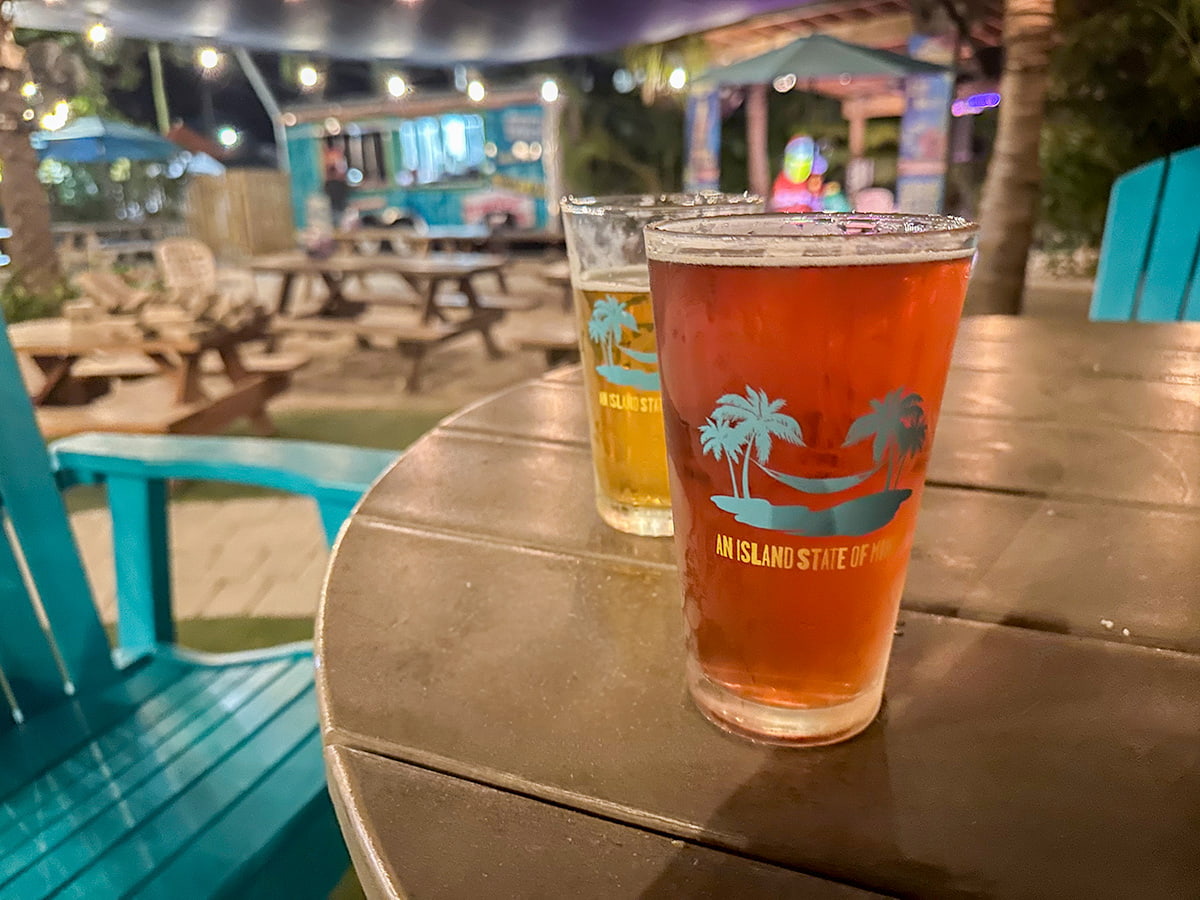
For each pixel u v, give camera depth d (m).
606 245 0.69
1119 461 0.93
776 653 0.47
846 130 10.12
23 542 1.33
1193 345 1.45
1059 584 0.68
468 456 0.98
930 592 0.67
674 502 0.50
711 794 0.46
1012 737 0.50
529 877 0.40
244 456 1.42
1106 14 5.55
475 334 7.43
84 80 9.19
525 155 13.23
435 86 14.97
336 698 0.54
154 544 1.57
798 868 0.41
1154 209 2.44
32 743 1.27
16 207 7.59
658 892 0.39
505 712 0.53
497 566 0.71
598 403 0.74
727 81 7.23
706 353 0.43
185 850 1.05
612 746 0.49
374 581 0.69
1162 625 0.61
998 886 0.39
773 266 0.39
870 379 0.40
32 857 1.04
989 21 6.70
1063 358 1.38
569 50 11.19
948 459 0.95
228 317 4.94
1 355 1.33
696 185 10.77
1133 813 0.44
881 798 0.45
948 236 0.40
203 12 8.51
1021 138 4.20
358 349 6.89
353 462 1.38
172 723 1.31
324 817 1.15
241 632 2.63
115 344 4.40
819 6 8.45
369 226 12.74
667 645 0.60
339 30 9.70
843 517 0.43
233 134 13.50
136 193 13.72
